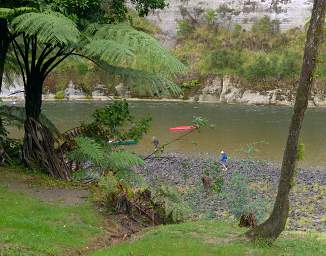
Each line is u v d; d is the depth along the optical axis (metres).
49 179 13.47
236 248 8.88
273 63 51.81
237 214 13.81
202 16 58.50
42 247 8.80
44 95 52.00
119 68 13.95
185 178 20.72
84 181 13.99
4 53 14.33
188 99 51.34
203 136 32.78
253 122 38.34
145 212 12.06
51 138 14.32
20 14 12.64
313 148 29.12
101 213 11.48
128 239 10.32
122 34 12.65
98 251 9.13
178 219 12.38
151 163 24.59
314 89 48.00
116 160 13.24
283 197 9.14
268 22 56.59
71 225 10.34
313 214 17.27
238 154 27.58
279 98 50.62
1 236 8.88
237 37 56.47
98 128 14.60
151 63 12.80
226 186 17.98
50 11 12.25
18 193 11.89
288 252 8.95
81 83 51.84
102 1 14.15
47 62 14.34
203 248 8.94
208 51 55.91
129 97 50.34
